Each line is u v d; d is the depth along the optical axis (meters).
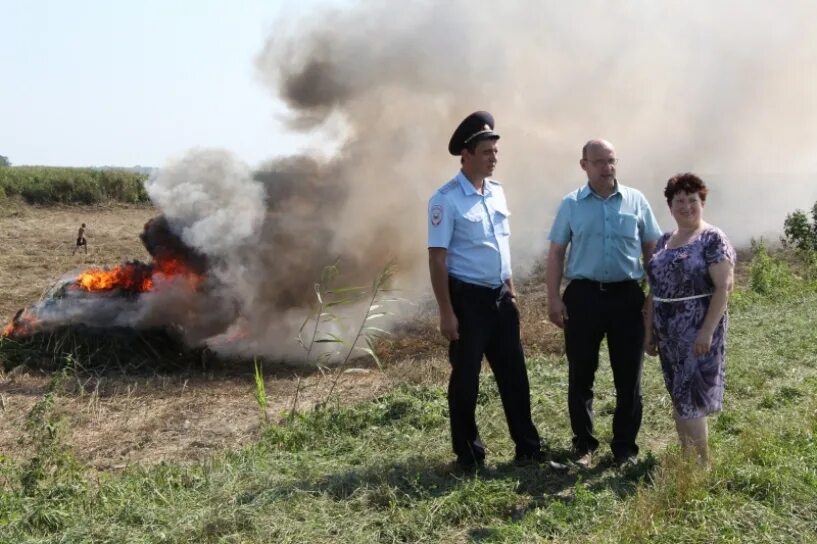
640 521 4.22
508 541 4.27
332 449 5.99
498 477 5.22
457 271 5.34
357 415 6.65
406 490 5.02
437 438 6.13
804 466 4.91
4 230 23.89
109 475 5.57
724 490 4.57
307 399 7.87
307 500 4.83
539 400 6.97
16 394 8.00
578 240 5.42
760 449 5.15
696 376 4.97
